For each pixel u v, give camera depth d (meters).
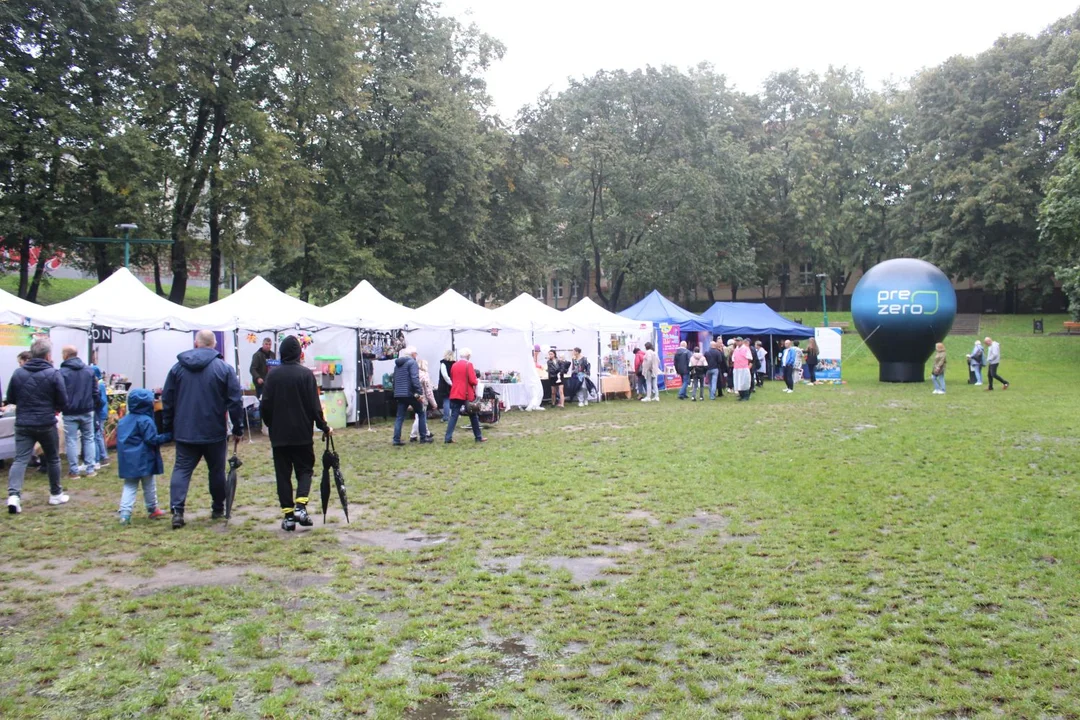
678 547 6.44
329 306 17.83
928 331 25.91
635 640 4.46
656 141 41.94
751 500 8.21
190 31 19.86
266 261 31.45
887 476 9.39
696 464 10.54
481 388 18.64
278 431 6.97
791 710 3.56
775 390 24.78
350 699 3.70
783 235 54.12
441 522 7.49
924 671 3.95
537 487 9.16
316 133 26.61
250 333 17.34
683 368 22.30
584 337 22.52
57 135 19.94
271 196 23.14
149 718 3.52
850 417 16.09
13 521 7.64
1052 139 42.31
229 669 4.06
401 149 29.05
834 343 27.48
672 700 3.67
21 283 23.62
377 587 5.45
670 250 41.88
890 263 26.89
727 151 44.03
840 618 4.72
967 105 45.56
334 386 16.61
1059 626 4.52
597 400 22.23
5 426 10.78
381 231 27.67
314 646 4.38
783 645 4.31
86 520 7.68
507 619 4.79
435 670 4.05
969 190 44.50
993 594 5.11
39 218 21.20
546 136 35.28
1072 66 42.72
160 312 14.74
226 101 22.69
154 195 21.42
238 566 6.02
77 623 4.71
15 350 12.77
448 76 30.23
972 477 9.24
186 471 7.35
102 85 21.64
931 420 15.19
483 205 32.69
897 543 6.44
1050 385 25.06
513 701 3.69
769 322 30.52
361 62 26.09
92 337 13.94
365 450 12.72
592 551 6.39
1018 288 46.75
